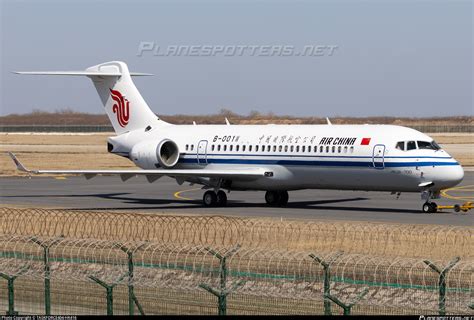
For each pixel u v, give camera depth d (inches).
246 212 4377.5
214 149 4881.9
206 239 3102.9
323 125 4633.4
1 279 2386.8
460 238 3090.6
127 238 3238.2
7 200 5177.2
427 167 4180.6
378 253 2832.2
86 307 2194.9
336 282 2171.5
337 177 4436.5
